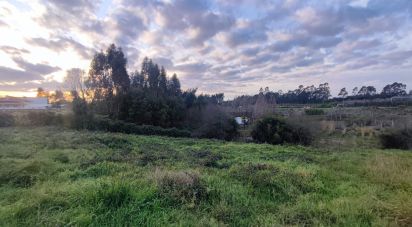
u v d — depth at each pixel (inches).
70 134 619.8
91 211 161.2
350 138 928.9
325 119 1309.1
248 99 2160.4
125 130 932.0
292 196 223.9
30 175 243.0
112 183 192.7
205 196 200.5
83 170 290.4
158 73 1386.6
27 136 556.1
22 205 168.4
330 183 272.4
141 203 173.2
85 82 1135.6
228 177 272.1
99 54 1149.1
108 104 1119.0
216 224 154.4
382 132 845.2
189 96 1352.1
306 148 639.8
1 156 331.0
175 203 184.5
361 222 168.7
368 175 306.0
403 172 295.0
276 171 290.5
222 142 748.0
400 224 163.8
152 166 316.8
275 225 153.9
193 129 1157.1
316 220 165.5
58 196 185.6
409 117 981.8
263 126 834.8
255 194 229.1
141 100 1105.4
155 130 977.5
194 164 348.8
